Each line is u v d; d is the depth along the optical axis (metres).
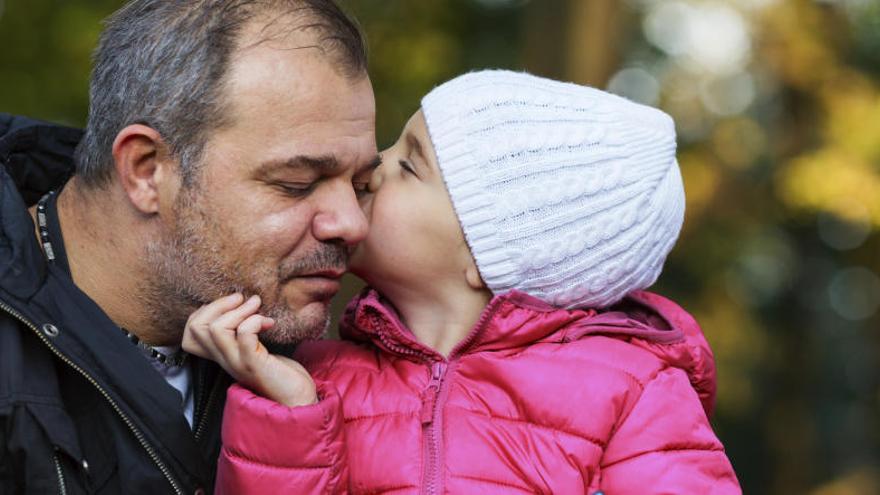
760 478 12.05
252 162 2.06
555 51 7.27
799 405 11.77
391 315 2.22
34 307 2.05
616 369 2.17
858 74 10.12
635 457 2.11
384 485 2.11
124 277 2.18
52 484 2.00
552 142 2.23
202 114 2.07
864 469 11.41
